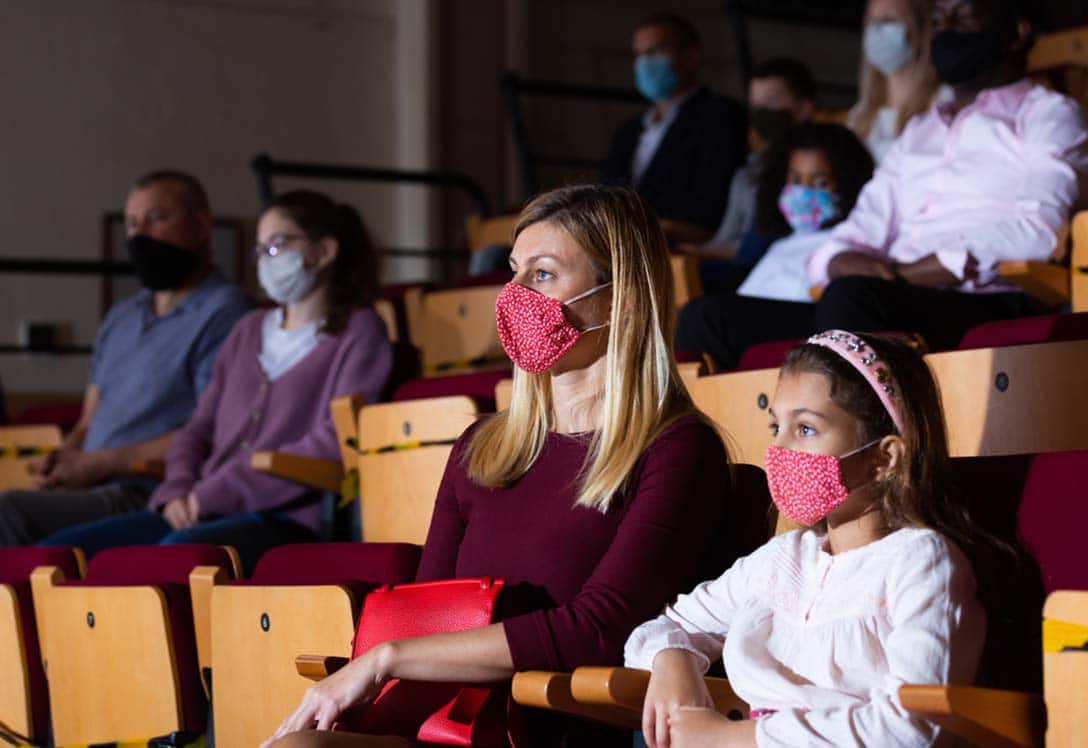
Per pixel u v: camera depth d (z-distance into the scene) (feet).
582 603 5.64
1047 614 4.28
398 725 5.71
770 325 9.66
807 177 11.06
